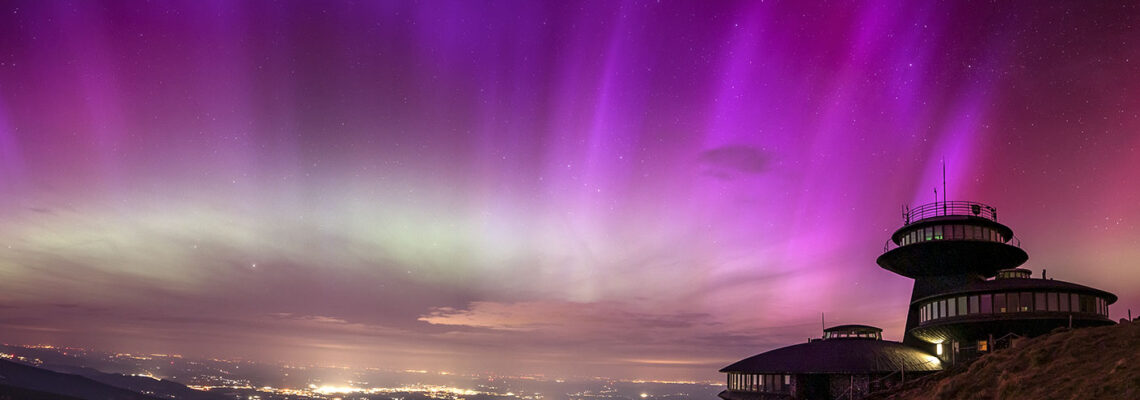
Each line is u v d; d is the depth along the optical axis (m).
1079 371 26.41
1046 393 25.25
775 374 62.09
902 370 54.38
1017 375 28.53
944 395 31.00
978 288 56.06
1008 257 64.12
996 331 54.78
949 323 57.09
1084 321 51.88
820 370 59.03
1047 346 30.47
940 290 65.88
